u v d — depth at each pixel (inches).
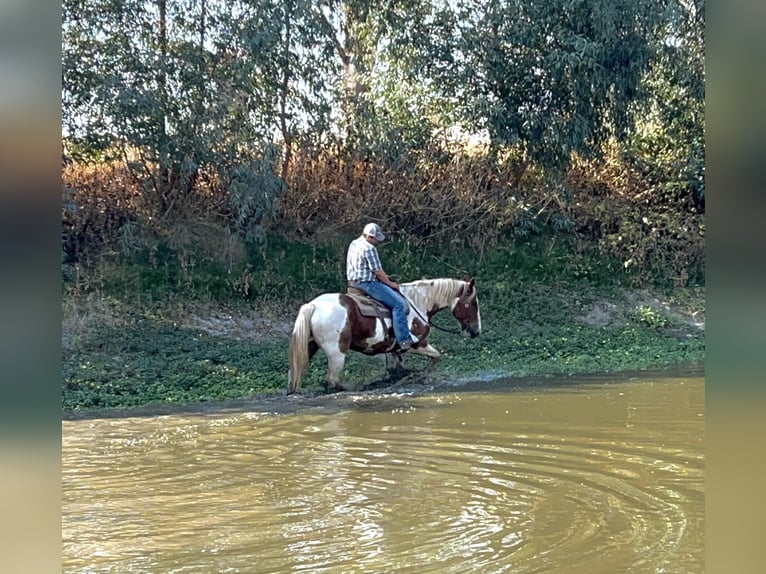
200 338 502.9
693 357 508.1
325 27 596.7
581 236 671.8
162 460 277.1
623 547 186.2
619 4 608.4
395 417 343.6
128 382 426.3
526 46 629.9
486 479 245.3
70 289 511.8
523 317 582.2
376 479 247.4
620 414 341.7
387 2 618.8
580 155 666.8
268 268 575.5
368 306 408.8
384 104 634.2
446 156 645.9
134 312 511.5
